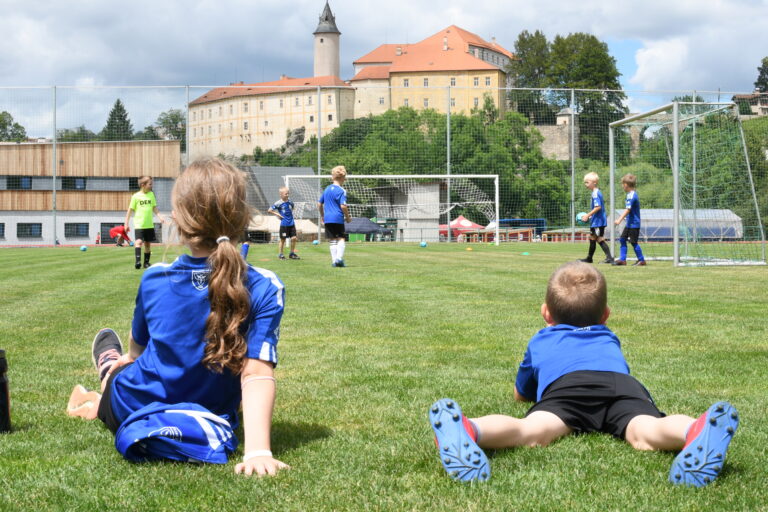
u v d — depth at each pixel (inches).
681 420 82.4
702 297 272.1
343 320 213.5
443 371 141.8
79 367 147.7
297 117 3147.1
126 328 200.2
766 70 3102.9
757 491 73.9
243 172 88.7
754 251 721.6
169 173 1206.9
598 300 97.0
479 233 1209.4
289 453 88.9
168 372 86.9
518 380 106.4
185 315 85.5
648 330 191.5
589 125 1162.6
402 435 97.5
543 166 1178.6
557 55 2915.8
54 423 104.3
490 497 72.3
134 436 82.5
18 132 1135.0
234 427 91.1
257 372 85.1
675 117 485.1
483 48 4190.5
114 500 72.7
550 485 75.4
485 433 83.5
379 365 148.2
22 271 427.2
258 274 87.4
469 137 1182.3
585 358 92.7
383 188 1184.8
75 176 1226.6
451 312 230.7
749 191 595.2
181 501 72.2
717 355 156.3
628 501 71.0
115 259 577.3
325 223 461.1
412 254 653.9
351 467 83.0
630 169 1119.0
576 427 90.8
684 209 609.0
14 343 176.6
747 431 97.6
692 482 75.0
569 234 1178.6
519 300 263.4
